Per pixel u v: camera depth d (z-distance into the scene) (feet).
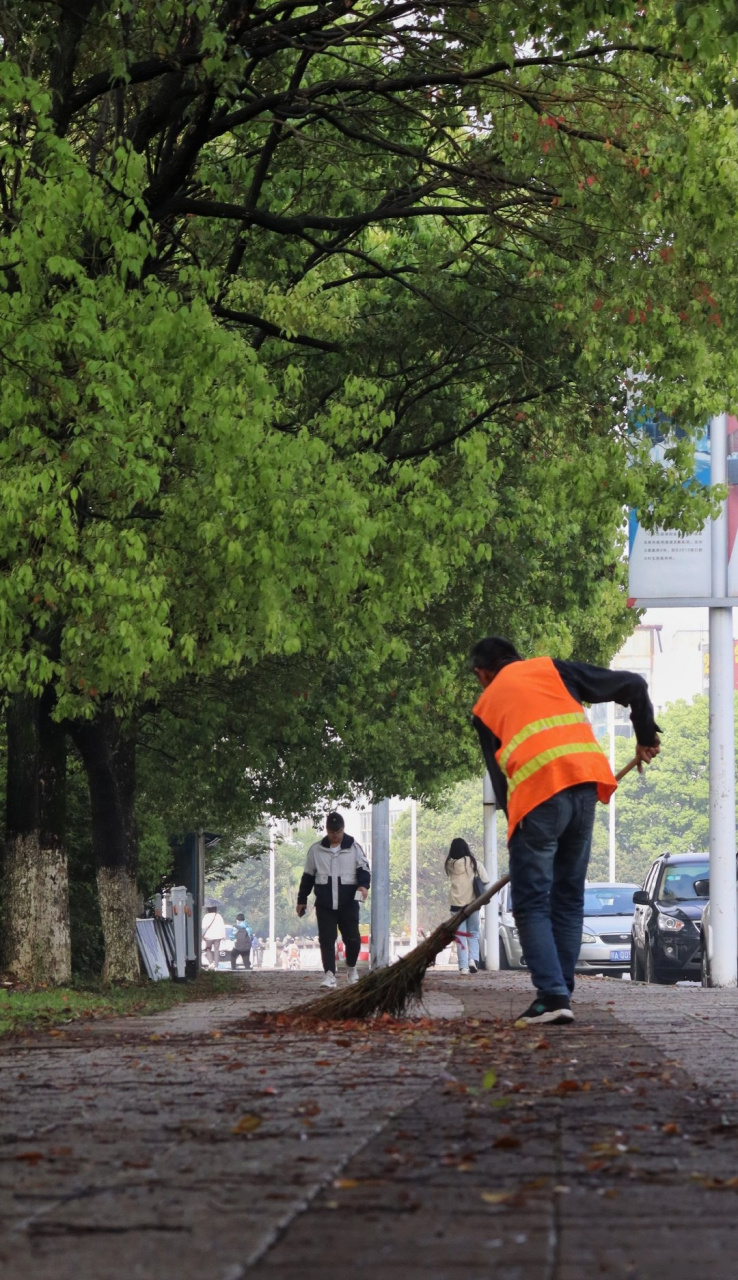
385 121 115.96
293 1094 36.17
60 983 119.14
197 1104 34.76
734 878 127.95
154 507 97.30
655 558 126.82
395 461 126.52
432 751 188.34
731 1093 35.24
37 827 113.50
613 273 102.22
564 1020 57.36
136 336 89.56
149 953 150.10
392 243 137.49
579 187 96.84
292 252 124.36
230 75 88.89
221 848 227.40
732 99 93.81
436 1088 36.96
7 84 86.12
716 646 127.24
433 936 60.95
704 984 129.70
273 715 150.71
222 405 91.25
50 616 94.73
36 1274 18.61
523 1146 27.84
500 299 124.67
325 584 97.96
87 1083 40.11
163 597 94.99
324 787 193.47
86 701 97.55
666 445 111.65
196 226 111.14
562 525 155.84
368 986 61.31
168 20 93.40
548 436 127.24
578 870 60.39
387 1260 19.11
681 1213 21.91
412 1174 25.14
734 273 100.01
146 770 174.19
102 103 109.09
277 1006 91.86
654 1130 29.58
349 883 129.18
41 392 89.04
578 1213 21.94
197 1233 20.86
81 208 87.04
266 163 107.86
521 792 58.65
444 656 159.84
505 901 233.55
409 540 106.11
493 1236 20.43
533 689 59.62
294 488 94.63
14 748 113.60
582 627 201.46
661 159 94.02
